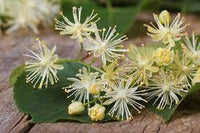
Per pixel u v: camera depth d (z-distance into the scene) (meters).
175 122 0.26
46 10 0.43
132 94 0.26
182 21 0.27
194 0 0.46
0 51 0.38
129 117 0.26
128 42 0.39
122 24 0.39
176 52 0.26
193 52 0.27
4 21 0.44
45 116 0.26
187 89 0.26
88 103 0.26
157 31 0.26
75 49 0.38
